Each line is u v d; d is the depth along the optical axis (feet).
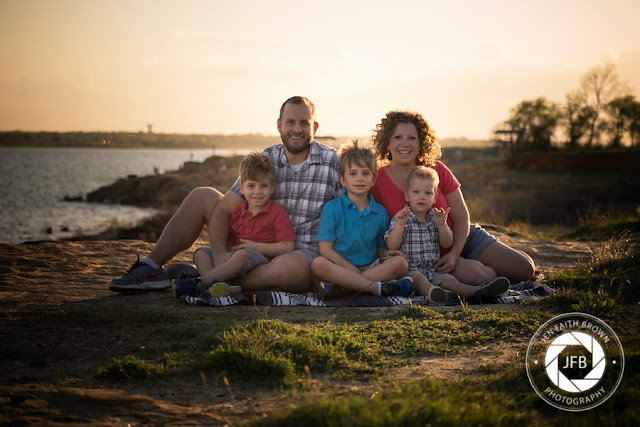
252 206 19.53
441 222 19.24
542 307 17.06
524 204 81.92
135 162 532.73
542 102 249.34
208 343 13.19
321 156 20.20
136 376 11.44
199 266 19.70
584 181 126.82
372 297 18.19
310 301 18.16
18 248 27.76
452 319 15.79
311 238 20.15
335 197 20.21
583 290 18.81
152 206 138.31
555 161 167.73
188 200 20.70
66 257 26.03
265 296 18.25
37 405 9.80
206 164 223.10
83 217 111.45
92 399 10.15
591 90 238.68
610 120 237.45
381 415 8.48
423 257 19.57
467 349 13.34
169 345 13.61
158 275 19.84
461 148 284.41
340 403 9.01
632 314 15.85
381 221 19.44
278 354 12.15
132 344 13.75
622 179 126.21
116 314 16.53
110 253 27.30
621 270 21.01
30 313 16.38
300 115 19.56
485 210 63.87
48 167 381.81
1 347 13.32
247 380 11.29
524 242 33.50
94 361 12.52
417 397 9.39
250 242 19.44
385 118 20.80
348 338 13.38
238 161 222.89
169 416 9.59
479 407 9.09
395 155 20.42
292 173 20.13
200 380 11.35
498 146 264.52
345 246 19.21
